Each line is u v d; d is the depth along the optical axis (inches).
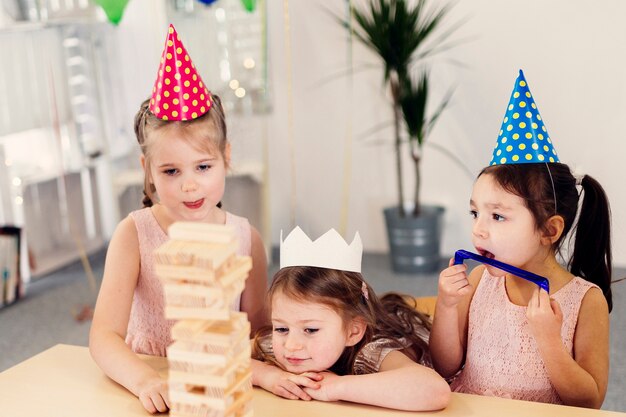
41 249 138.0
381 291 116.4
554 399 46.0
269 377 42.9
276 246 141.9
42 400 41.3
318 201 138.6
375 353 46.4
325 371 44.2
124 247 51.3
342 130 133.7
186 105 46.6
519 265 44.0
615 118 117.4
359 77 130.3
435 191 131.0
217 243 30.4
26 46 127.9
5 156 127.0
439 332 48.3
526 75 120.5
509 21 119.6
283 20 131.1
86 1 132.9
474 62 122.7
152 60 138.5
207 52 127.2
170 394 31.8
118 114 141.0
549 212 43.1
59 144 127.6
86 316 113.7
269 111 134.4
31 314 116.4
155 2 129.5
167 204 48.7
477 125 125.1
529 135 43.7
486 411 38.8
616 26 115.0
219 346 30.5
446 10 122.0
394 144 131.0
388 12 114.3
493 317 47.8
